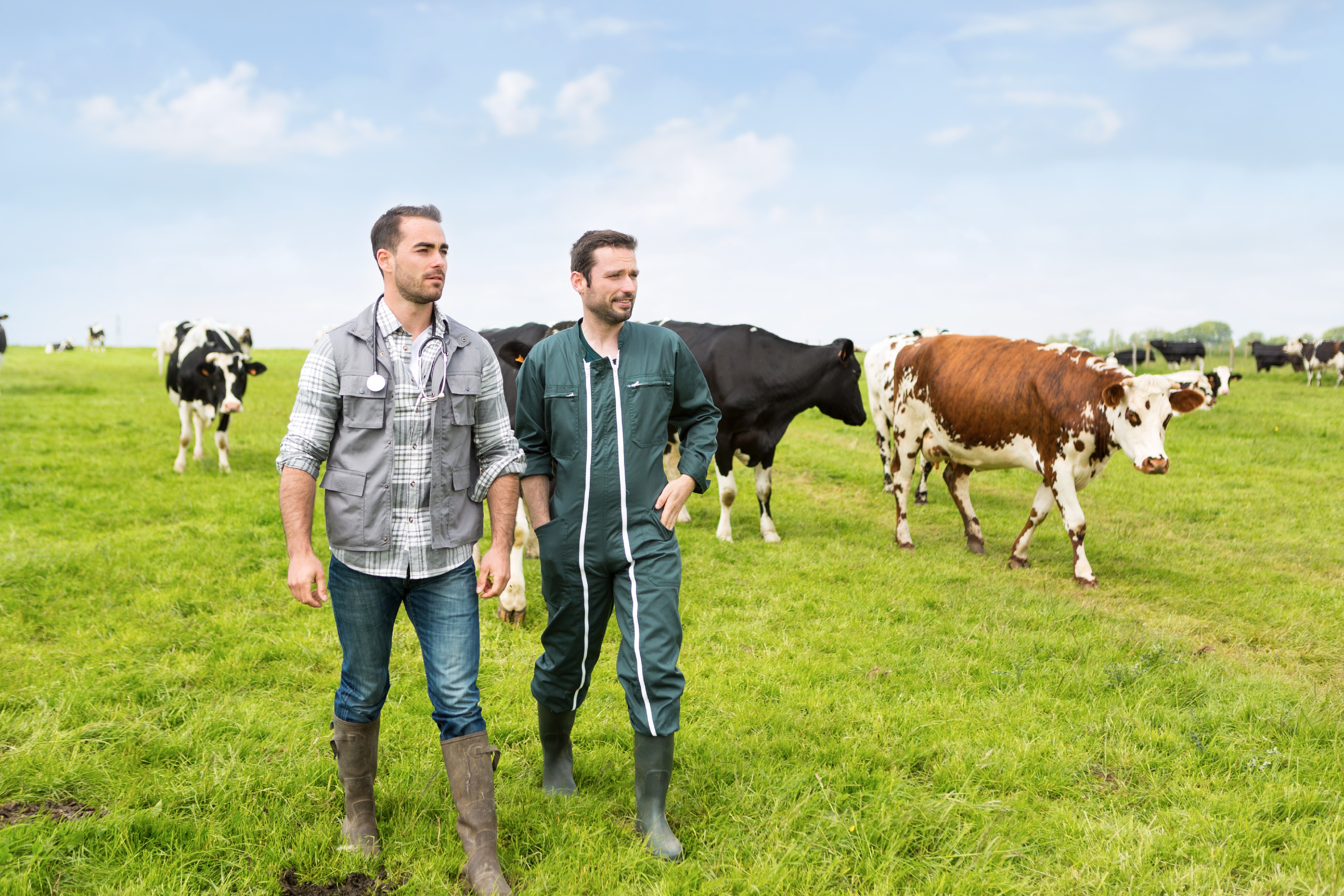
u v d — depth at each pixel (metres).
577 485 3.06
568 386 3.07
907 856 3.09
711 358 8.34
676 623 3.07
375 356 2.71
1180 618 6.16
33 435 12.76
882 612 6.02
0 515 7.91
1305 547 8.35
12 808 3.18
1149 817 3.36
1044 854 3.10
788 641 5.34
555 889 2.79
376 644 2.82
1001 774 3.65
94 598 5.71
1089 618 5.96
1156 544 8.46
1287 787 3.48
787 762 3.75
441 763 3.60
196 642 5.02
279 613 5.58
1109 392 6.62
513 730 3.97
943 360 7.96
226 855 2.93
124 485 9.49
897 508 8.34
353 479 2.70
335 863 2.85
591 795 3.40
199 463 11.04
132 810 3.17
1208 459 12.90
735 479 11.74
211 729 3.86
